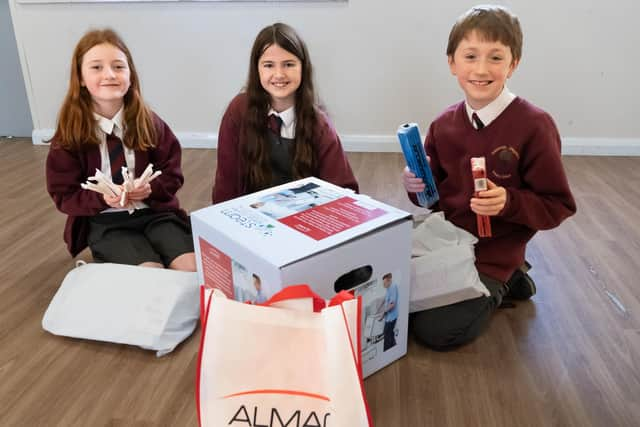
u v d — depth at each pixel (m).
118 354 1.18
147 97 2.65
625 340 1.21
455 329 1.16
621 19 2.29
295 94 1.39
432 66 2.45
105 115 1.41
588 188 2.10
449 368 1.13
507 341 1.21
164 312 1.18
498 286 1.25
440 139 1.33
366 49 2.46
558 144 1.23
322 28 2.45
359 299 0.82
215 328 0.81
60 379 1.10
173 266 1.39
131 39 2.55
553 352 1.18
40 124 2.74
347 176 1.44
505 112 1.21
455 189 1.33
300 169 1.39
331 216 1.03
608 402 1.03
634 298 1.37
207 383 0.81
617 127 2.47
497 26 1.15
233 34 2.50
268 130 1.41
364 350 1.07
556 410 1.02
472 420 1.00
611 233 1.72
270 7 2.43
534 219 1.19
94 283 1.23
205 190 2.10
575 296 1.38
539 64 2.41
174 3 2.47
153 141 1.46
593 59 2.37
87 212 1.38
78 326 1.20
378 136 2.60
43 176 2.26
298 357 0.80
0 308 1.34
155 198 1.49
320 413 0.79
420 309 1.20
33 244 1.67
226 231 0.98
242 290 0.99
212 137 2.67
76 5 2.51
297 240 0.94
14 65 2.68
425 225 1.25
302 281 0.89
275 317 0.80
